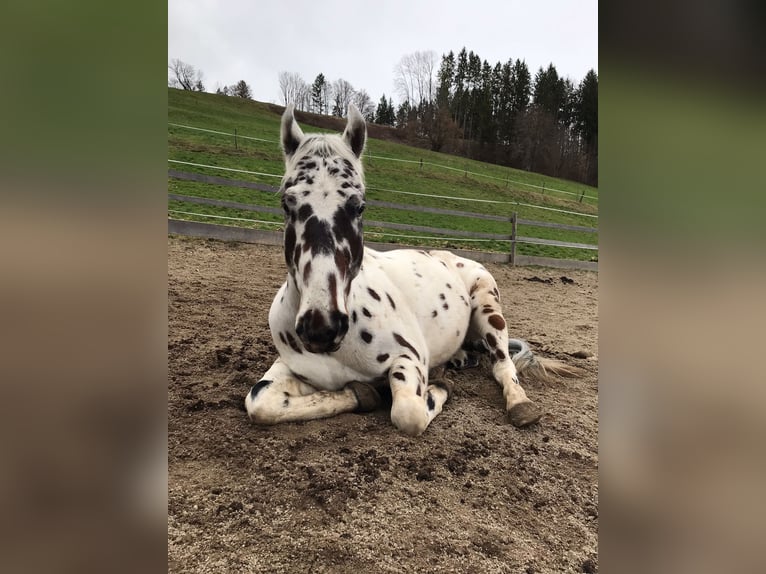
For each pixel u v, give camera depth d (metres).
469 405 2.67
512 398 2.59
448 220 15.01
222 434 2.06
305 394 2.46
